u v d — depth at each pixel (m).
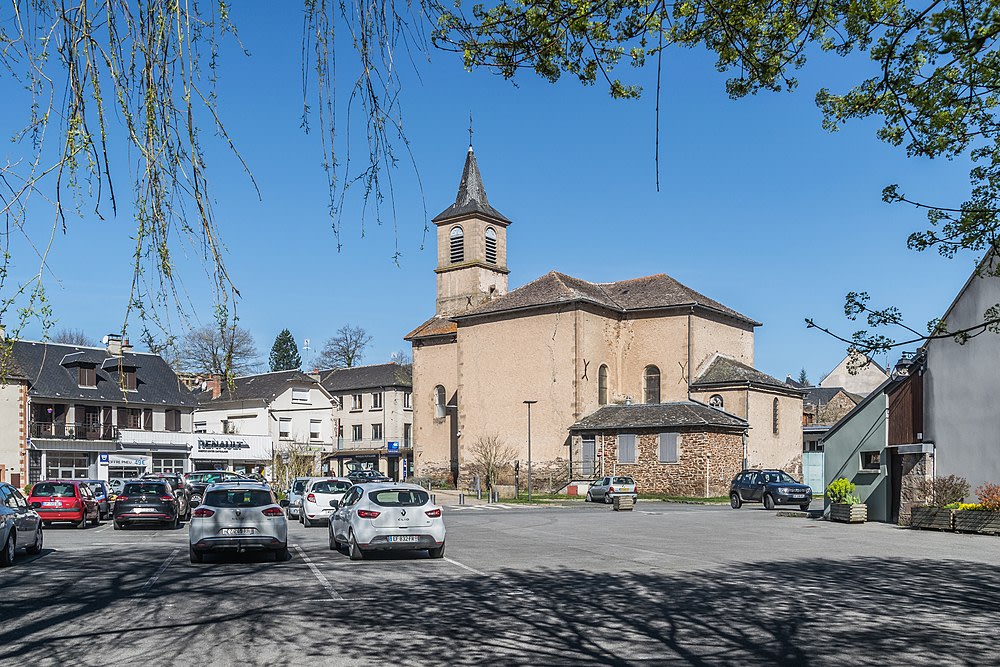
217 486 19.50
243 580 15.76
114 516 30.80
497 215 70.81
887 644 10.05
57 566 18.20
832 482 31.80
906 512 28.58
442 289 70.69
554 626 11.13
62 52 4.86
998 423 26.12
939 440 27.88
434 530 19.44
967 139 9.70
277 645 9.97
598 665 9.05
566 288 57.81
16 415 53.62
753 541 23.64
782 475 42.84
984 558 19.08
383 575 16.42
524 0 7.18
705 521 32.38
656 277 62.03
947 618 11.72
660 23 7.08
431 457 64.25
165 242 5.08
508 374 58.56
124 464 59.25
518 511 41.72
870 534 25.69
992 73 8.86
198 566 18.20
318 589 14.54
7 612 12.25
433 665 9.02
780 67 7.95
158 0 5.04
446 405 63.88
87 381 58.31
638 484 52.22
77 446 57.00
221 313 5.23
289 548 22.48
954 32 8.16
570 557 19.56
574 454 54.97
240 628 11.01
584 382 55.81
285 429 77.50
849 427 31.84
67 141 4.81
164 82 5.06
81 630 10.88
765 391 55.69
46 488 31.48
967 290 27.20
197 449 64.19
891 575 16.16
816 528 28.22
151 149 5.04
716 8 7.39
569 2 7.15
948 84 9.05
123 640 10.24
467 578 15.91
